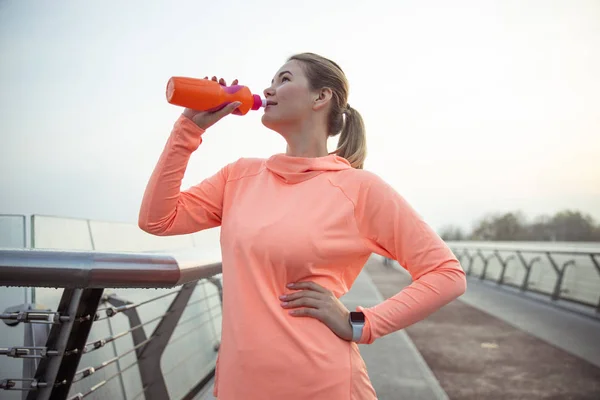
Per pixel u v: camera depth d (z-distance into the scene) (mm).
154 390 2080
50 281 935
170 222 1275
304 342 1098
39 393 1162
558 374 3896
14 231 2002
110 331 2289
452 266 1225
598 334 5457
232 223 1216
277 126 1321
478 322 6160
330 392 1097
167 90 1157
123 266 991
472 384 3623
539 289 8523
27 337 1542
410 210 1256
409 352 4469
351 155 1460
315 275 1170
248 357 1099
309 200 1209
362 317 1166
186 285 2154
